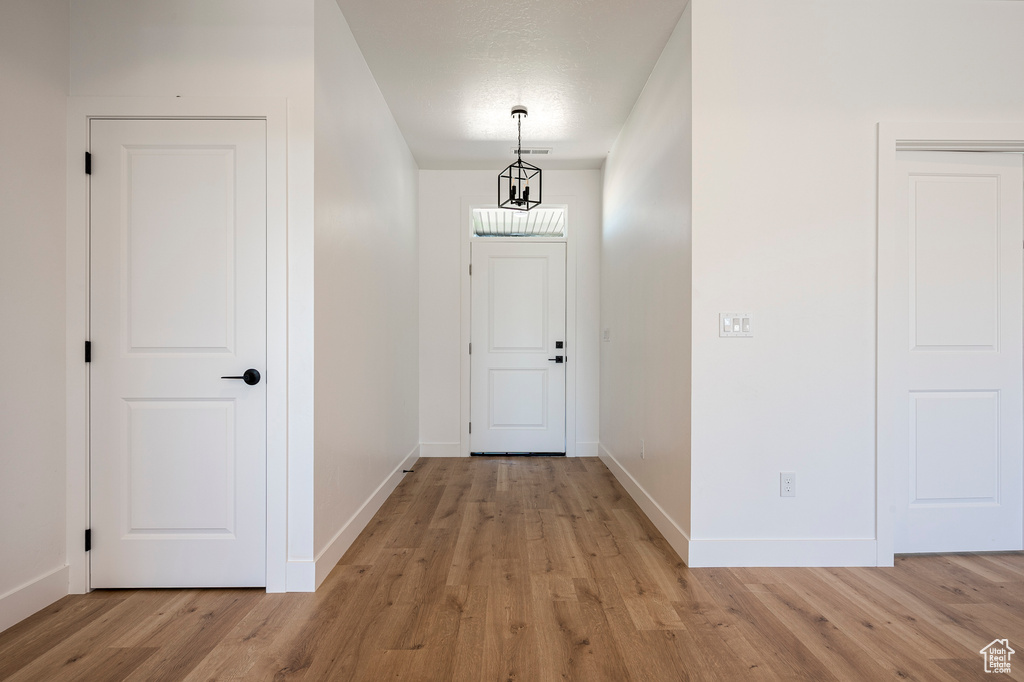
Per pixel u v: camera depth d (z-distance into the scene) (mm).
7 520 1982
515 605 2129
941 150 2615
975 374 2635
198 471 2281
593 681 1646
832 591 2246
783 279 2506
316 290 2311
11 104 1997
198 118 2277
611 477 4262
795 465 2510
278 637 1895
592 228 5051
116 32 2279
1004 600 2164
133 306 2275
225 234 2283
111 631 1936
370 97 3197
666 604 2135
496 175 5082
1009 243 2650
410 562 2566
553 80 3318
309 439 2275
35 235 2100
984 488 2648
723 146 2494
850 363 2518
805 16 2506
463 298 5074
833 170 2518
